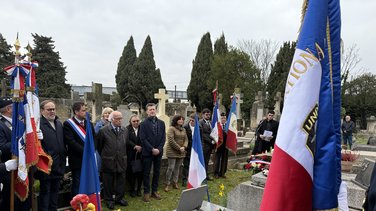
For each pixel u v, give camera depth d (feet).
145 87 126.82
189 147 25.91
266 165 20.85
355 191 14.40
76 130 16.94
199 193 12.23
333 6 6.91
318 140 6.55
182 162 26.43
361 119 129.70
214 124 27.17
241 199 16.21
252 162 21.95
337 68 6.94
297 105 6.45
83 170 11.84
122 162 19.58
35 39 114.32
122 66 150.92
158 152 21.02
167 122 33.78
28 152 13.14
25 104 13.29
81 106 17.22
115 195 20.07
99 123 23.29
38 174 15.12
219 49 137.90
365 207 7.02
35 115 14.29
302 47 6.64
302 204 6.29
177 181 24.95
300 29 6.88
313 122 6.44
